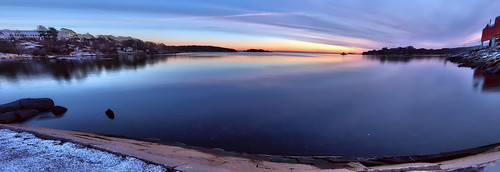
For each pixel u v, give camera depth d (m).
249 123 10.17
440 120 10.34
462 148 7.19
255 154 6.44
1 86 24.75
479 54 52.09
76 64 58.59
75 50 114.81
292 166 4.66
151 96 17.72
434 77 30.27
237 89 20.92
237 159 5.09
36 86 24.23
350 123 10.06
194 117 11.34
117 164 3.21
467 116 10.94
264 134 8.67
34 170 2.97
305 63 67.31
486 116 10.84
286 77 31.08
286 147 7.46
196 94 18.47
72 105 14.78
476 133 8.44
